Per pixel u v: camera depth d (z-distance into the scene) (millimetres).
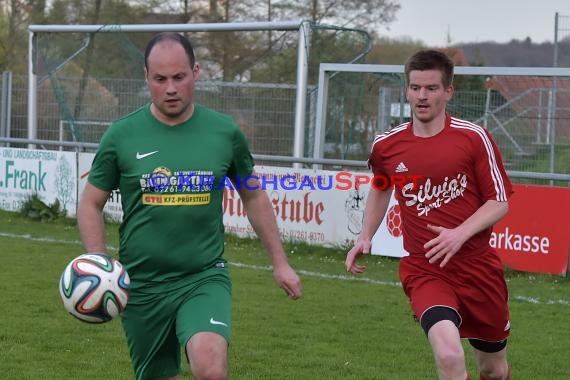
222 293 8266
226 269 8609
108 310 8031
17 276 19078
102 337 14031
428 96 9055
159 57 8016
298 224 23625
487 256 9250
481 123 29578
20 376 11695
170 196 8305
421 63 9078
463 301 9258
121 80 32469
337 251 22969
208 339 7715
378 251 22453
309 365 12625
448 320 8656
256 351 13352
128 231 8477
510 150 28984
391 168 9445
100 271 8047
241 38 37562
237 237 24812
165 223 8328
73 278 8031
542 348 14062
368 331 14922
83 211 8523
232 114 30688
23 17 56844
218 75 37781
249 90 30453
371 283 19578
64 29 32531
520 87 30062
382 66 27922
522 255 20406
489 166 9086
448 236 8719
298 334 14547
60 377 11711
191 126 8414
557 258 19969
